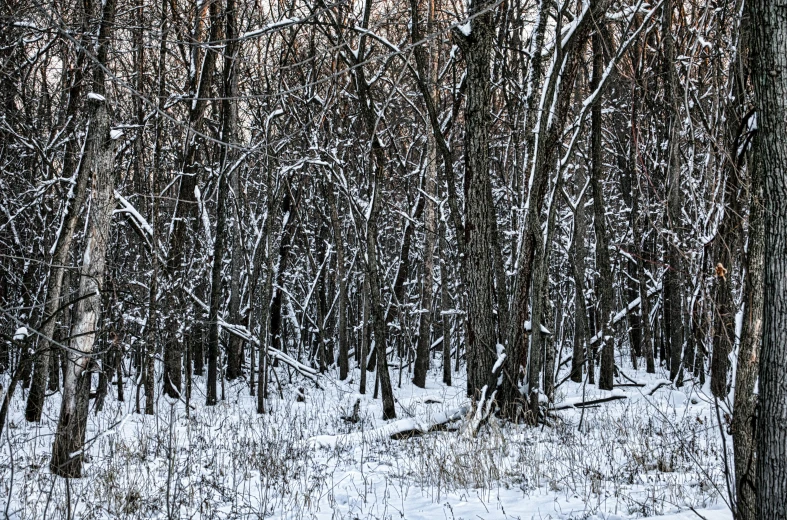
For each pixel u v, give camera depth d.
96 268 8.31
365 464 9.33
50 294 9.61
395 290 20.75
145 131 15.19
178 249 15.70
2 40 10.21
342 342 20.83
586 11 10.98
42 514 6.57
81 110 13.95
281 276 22.17
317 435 11.84
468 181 11.79
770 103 3.71
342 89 16.52
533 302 11.27
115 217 15.91
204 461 9.38
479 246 11.67
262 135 17.92
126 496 7.14
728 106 5.28
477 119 11.60
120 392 15.54
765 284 3.78
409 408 13.96
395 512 6.80
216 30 14.93
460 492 7.47
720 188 5.43
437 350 30.00
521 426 10.98
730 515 5.71
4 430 10.76
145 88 13.62
